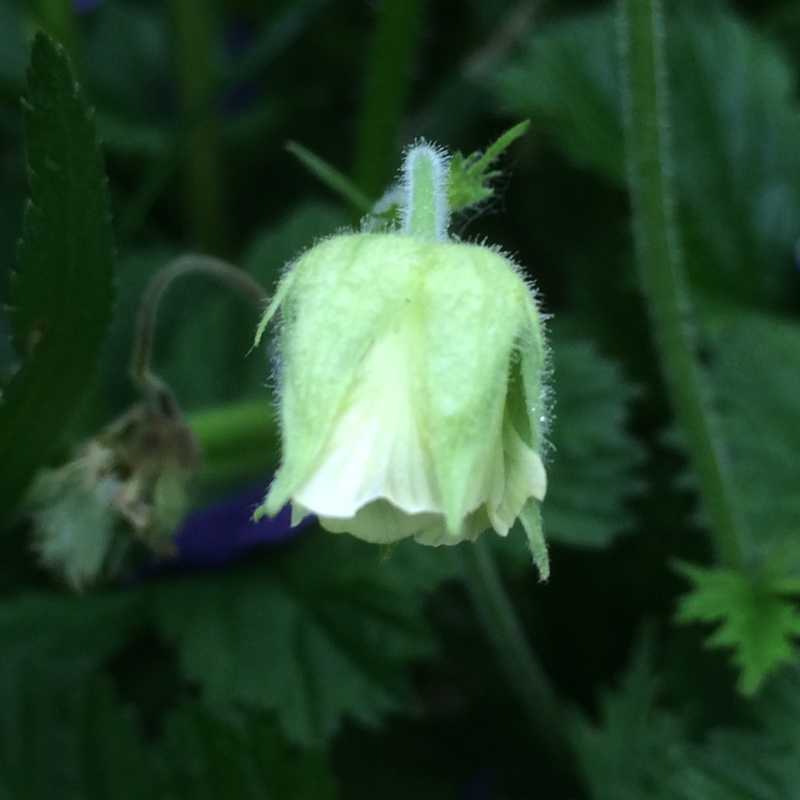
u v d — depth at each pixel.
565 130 0.14
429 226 0.07
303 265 0.07
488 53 0.15
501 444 0.07
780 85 0.15
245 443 0.11
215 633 0.11
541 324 0.07
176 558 0.12
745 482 0.13
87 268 0.08
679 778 0.10
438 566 0.11
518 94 0.15
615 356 0.14
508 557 0.12
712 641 0.10
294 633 0.11
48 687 0.11
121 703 0.12
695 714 0.11
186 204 0.15
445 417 0.06
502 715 0.13
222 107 0.17
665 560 0.12
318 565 0.12
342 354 0.06
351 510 0.06
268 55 0.14
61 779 0.11
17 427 0.09
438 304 0.07
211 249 0.15
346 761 0.12
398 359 0.06
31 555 0.13
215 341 0.14
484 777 0.12
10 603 0.12
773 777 0.10
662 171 0.09
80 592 0.09
